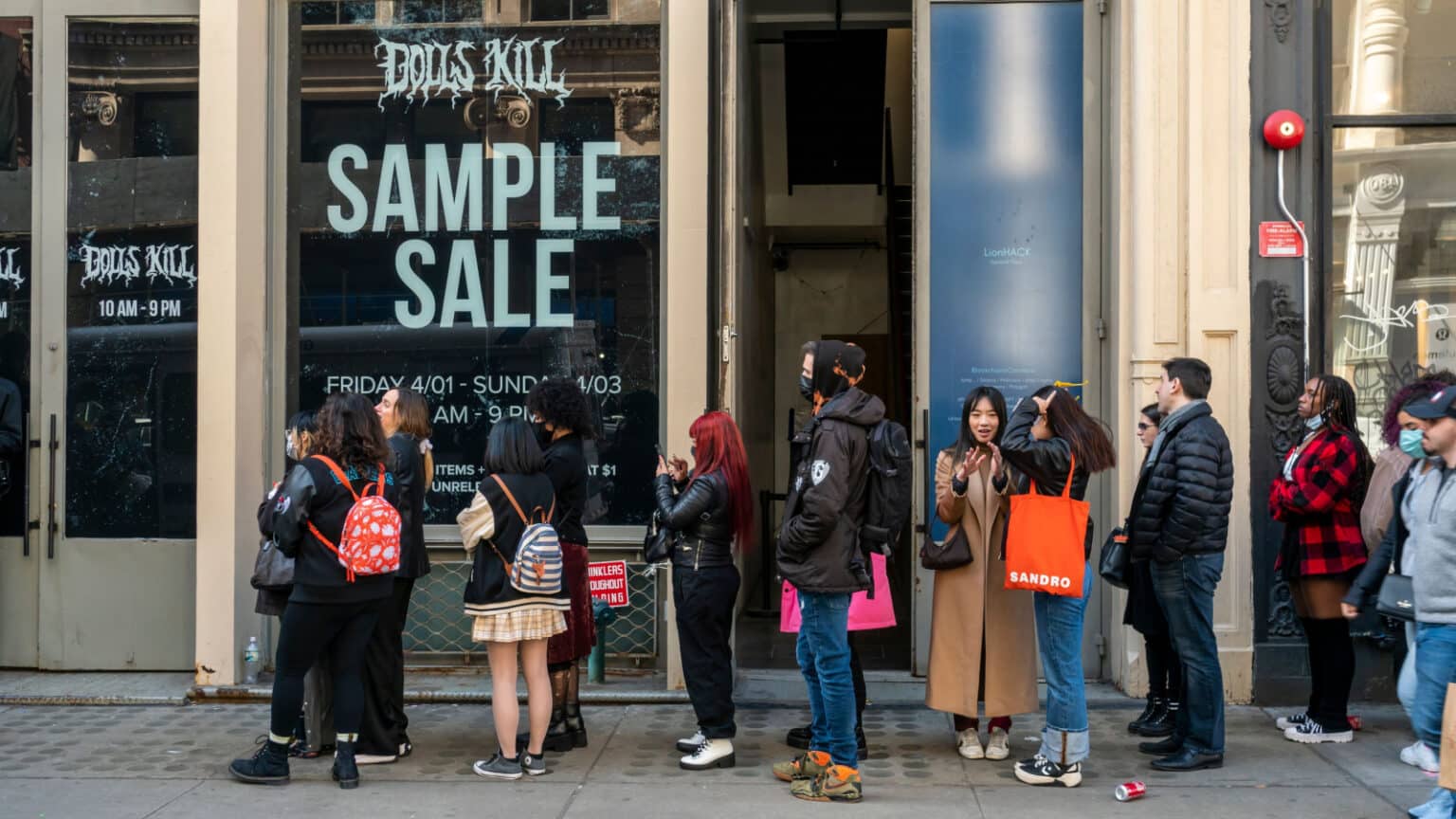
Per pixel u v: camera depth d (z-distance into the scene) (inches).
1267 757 217.9
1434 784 202.8
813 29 413.1
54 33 285.1
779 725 244.8
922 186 274.4
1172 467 209.2
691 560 214.4
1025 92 273.9
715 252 268.5
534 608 206.4
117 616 281.3
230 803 196.5
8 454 283.3
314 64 282.4
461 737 235.1
